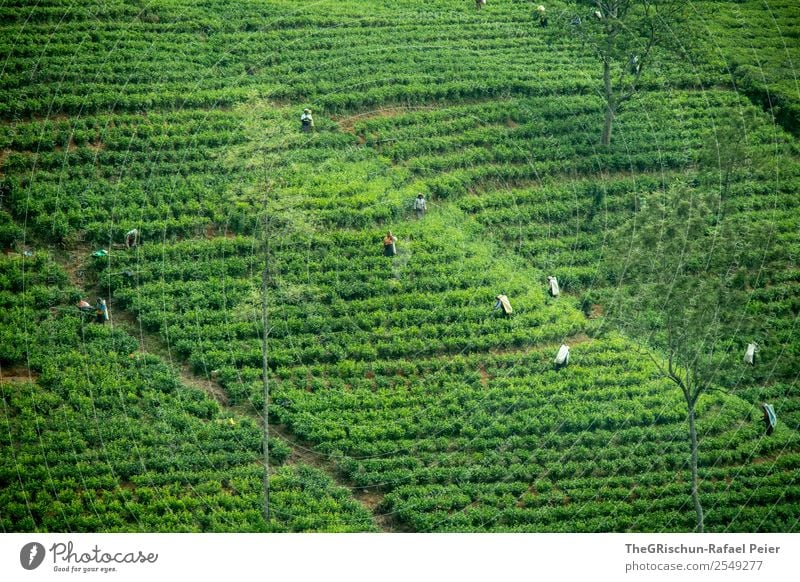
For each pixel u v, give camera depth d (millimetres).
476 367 63875
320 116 78312
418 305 66688
